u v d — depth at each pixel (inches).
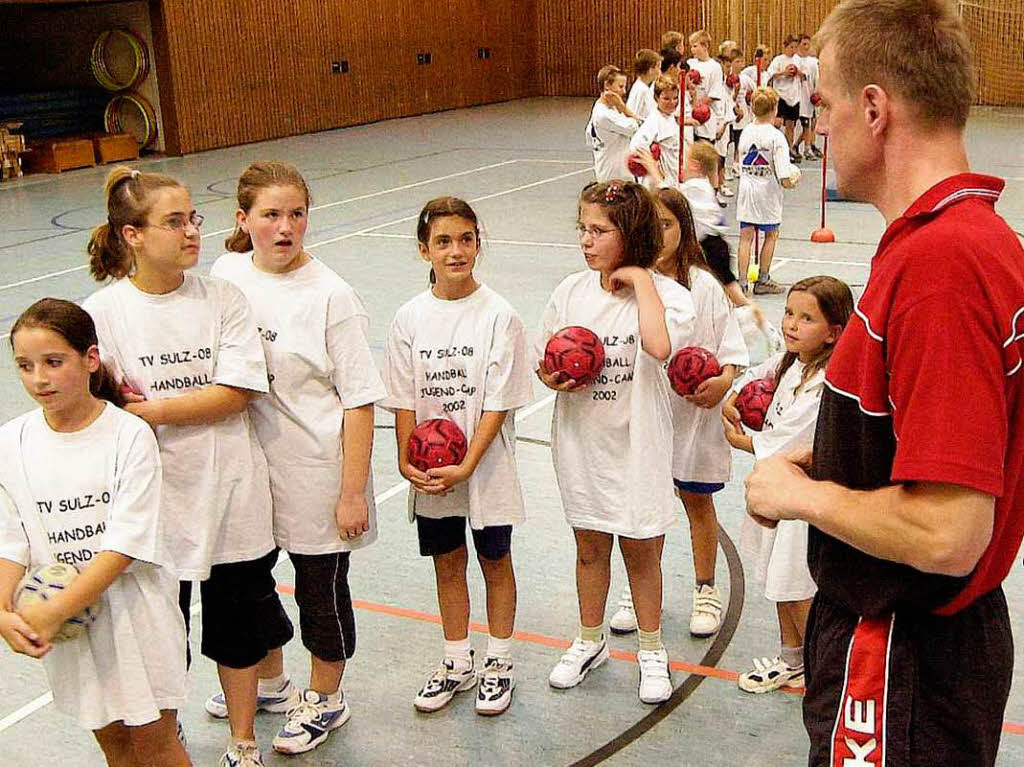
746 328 215.9
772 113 316.2
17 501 97.1
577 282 132.0
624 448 126.7
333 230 443.2
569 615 153.8
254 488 115.1
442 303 128.7
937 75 61.2
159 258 106.6
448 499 127.8
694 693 133.6
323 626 123.3
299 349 116.2
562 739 125.3
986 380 58.0
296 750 123.6
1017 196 463.8
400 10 862.5
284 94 765.3
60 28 700.0
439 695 132.3
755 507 68.9
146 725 100.0
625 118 422.3
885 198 65.4
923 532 59.2
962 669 65.9
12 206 529.0
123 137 677.3
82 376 95.7
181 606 122.1
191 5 686.5
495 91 985.5
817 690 71.3
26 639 90.1
